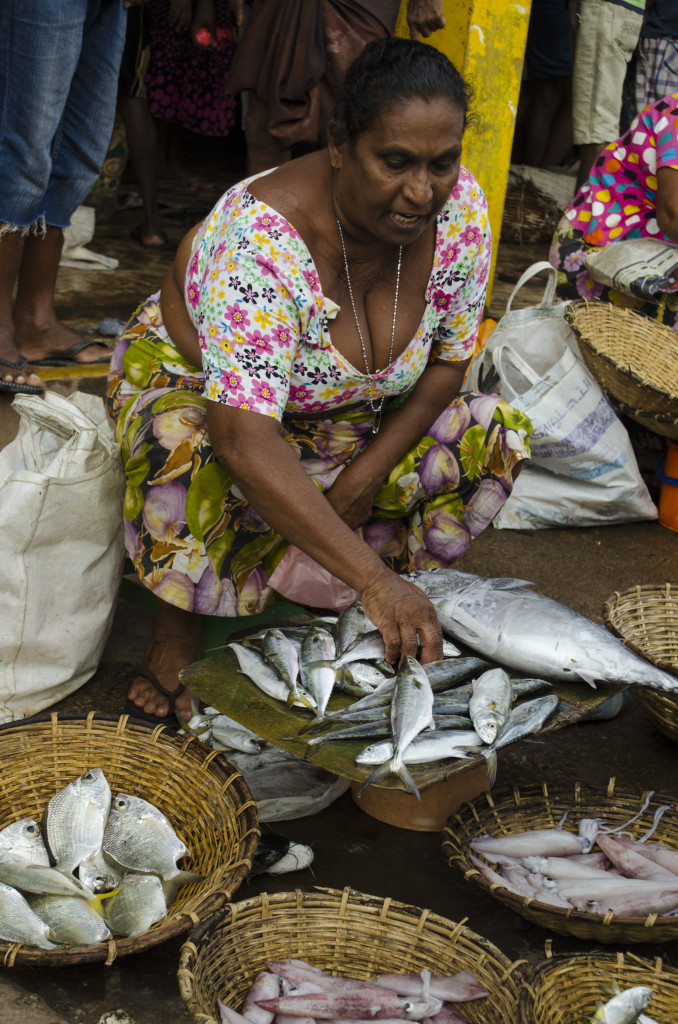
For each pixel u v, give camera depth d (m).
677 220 4.02
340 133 1.99
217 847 2.04
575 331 3.87
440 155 1.91
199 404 2.44
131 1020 1.81
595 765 2.66
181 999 1.88
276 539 2.50
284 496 2.11
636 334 4.12
